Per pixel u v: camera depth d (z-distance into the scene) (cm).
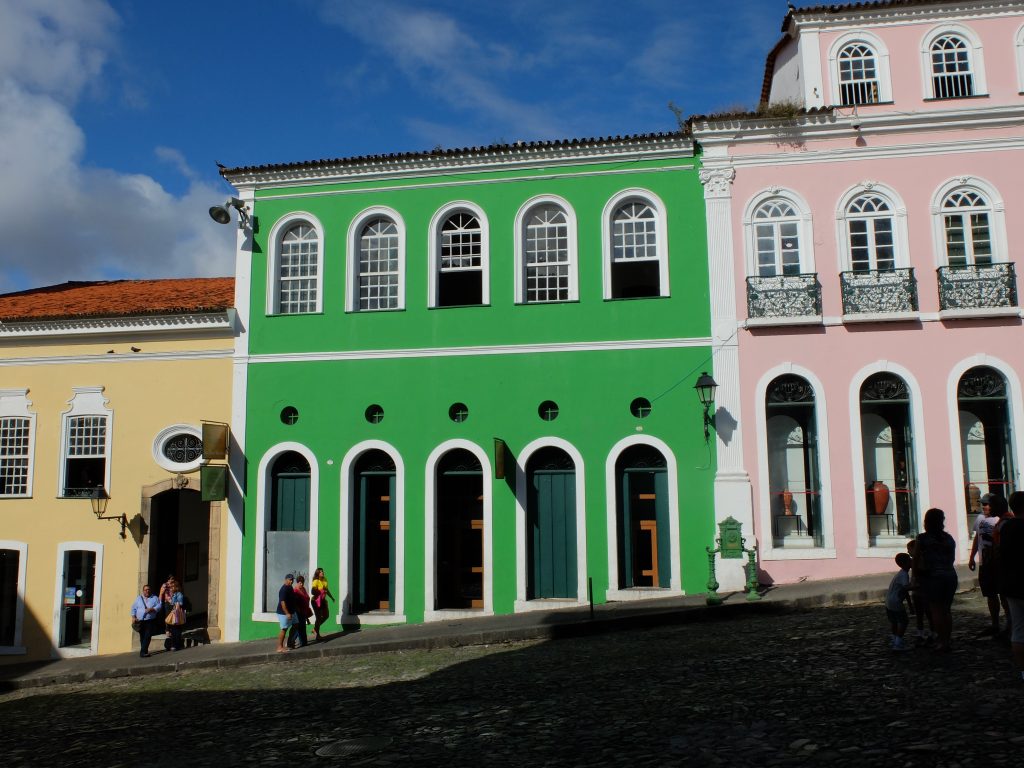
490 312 1559
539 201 1577
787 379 1466
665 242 1526
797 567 1400
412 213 1617
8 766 765
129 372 1675
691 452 1460
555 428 1507
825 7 1527
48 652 1609
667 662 921
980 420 1434
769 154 1516
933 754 533
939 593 802
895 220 1469
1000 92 1475
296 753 696
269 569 1558
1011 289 1407
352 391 1582
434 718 769
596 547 1462
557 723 704
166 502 1730
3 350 1727
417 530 1520
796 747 577
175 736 821
